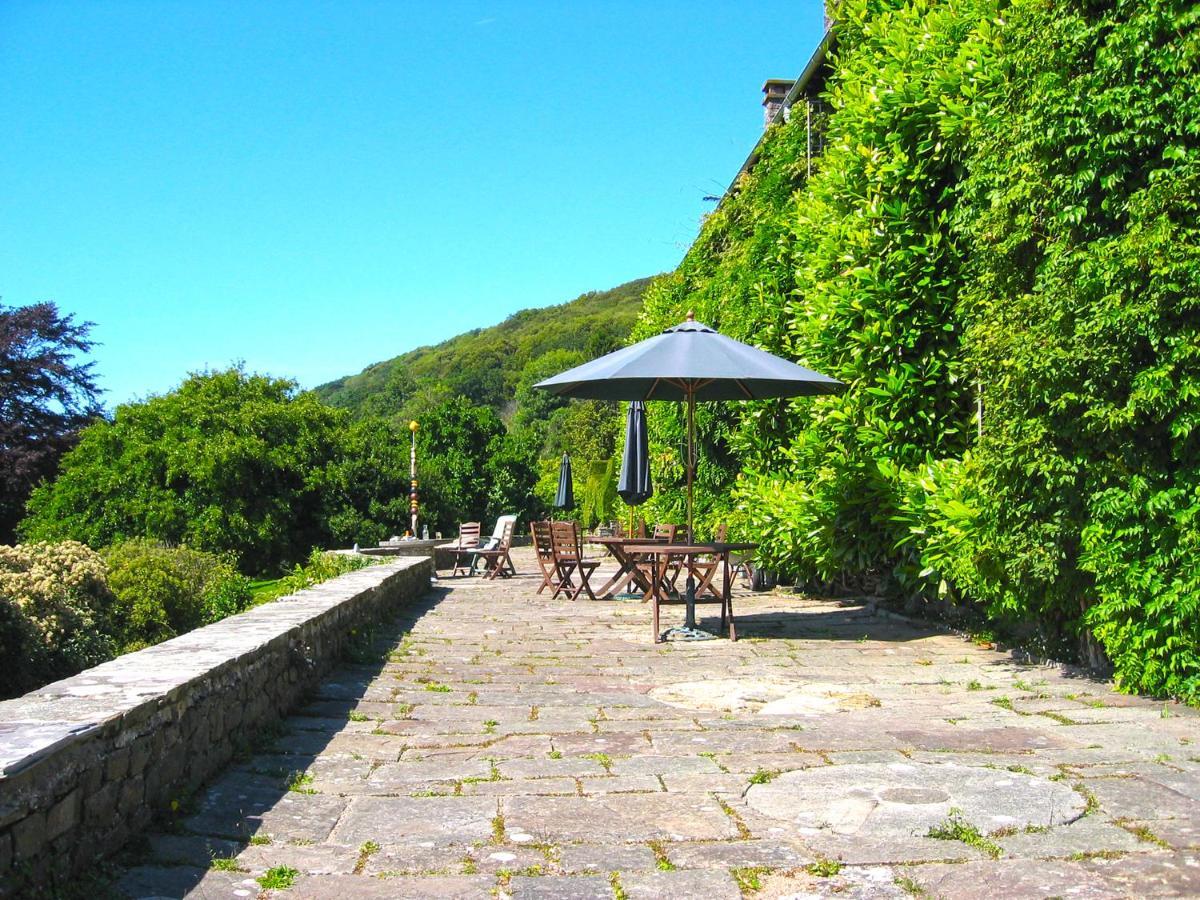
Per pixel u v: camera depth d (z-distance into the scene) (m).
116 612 11.23
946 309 8.81
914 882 3.29
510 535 17.48
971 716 5.64
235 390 29.45
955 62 8.31
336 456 29.78
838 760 4.73
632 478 11.84
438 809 4.05
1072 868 3.39
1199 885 3.23
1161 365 5.26
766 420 11.75
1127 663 5.87
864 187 9.30
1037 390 5.89
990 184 6.65
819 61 12.08
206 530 26.08
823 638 8.80
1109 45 5.44
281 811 4.01
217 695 4.52
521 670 7.27
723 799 4.16
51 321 36.50
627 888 3.26
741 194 14.50
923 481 8.07
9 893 2.75
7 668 8.30
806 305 9.95
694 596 9.52
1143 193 5.30
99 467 27.05
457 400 37.91
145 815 3.70
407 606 11.83
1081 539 5.94
